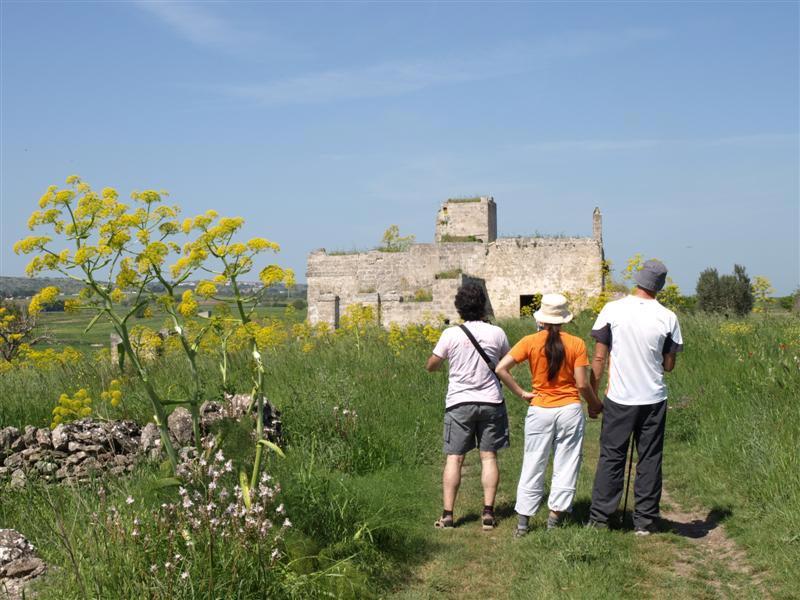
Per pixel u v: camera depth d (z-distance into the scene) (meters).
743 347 12.38
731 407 9.16
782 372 9.55
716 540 6.15
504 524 6.81
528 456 6.53
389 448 8.62
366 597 5.15
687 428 9.26
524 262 40.41
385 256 42.22
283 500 5.75
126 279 5.30
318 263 43.19
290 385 10.28
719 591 5.21
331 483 6.57
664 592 5.20
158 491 5.53
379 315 38.81
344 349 15.13
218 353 10.80
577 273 39.78
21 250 5.11
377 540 6.04
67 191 5.11
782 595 4.98
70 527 5.18
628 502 7.23
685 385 10.88
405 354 14.58
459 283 37.84
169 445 5.55
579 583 5.26
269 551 4.97
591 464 8.62
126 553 4.51
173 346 7.63
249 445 5.93
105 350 11.27
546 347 6.49
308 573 5.11
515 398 12.33
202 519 4.89
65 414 7.40
